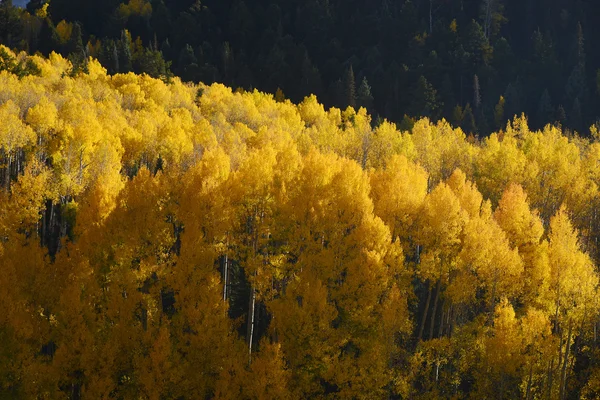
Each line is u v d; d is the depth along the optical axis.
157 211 32.47
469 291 34.06
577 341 36.62
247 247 32.25
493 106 133.50
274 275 31.94
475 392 33.44
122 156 53.81
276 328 31.50
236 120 80.62
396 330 31.33
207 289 29.22
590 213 56.91
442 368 35.84
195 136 57.34
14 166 51.94
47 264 32.47
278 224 32.53
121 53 136.50
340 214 34.66
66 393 29.75
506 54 148.50
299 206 32.78
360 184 36.94
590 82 132.38
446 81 142.75
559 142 74.62
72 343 27.77
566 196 59.25
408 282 35.19
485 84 141.75
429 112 137.00
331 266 32.47
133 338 28.69
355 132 78.75
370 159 69.56
